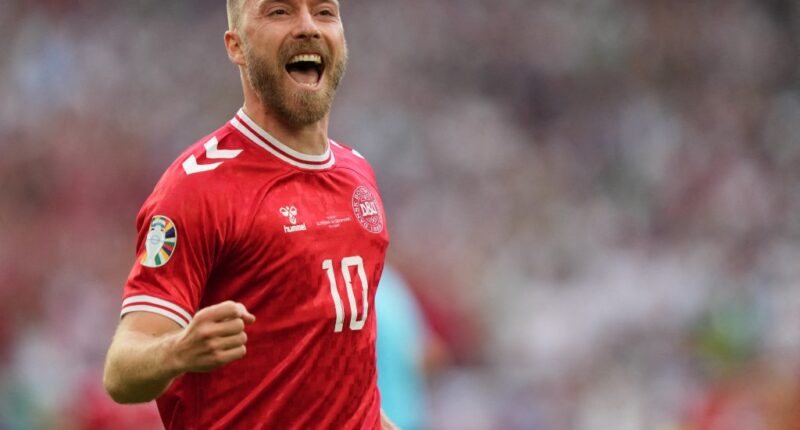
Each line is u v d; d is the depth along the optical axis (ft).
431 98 272.72
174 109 256.73
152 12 274.57
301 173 44.91
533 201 233.14
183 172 42.75
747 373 144.87
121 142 242.37
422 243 201.05
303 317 43.55
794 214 243.19
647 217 237.25
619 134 273.54
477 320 170.40
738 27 304.50
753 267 197.67
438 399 137.59
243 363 43.21
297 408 43.73
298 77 45.47
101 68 261.85
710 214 239.71
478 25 290.97
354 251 45.52
